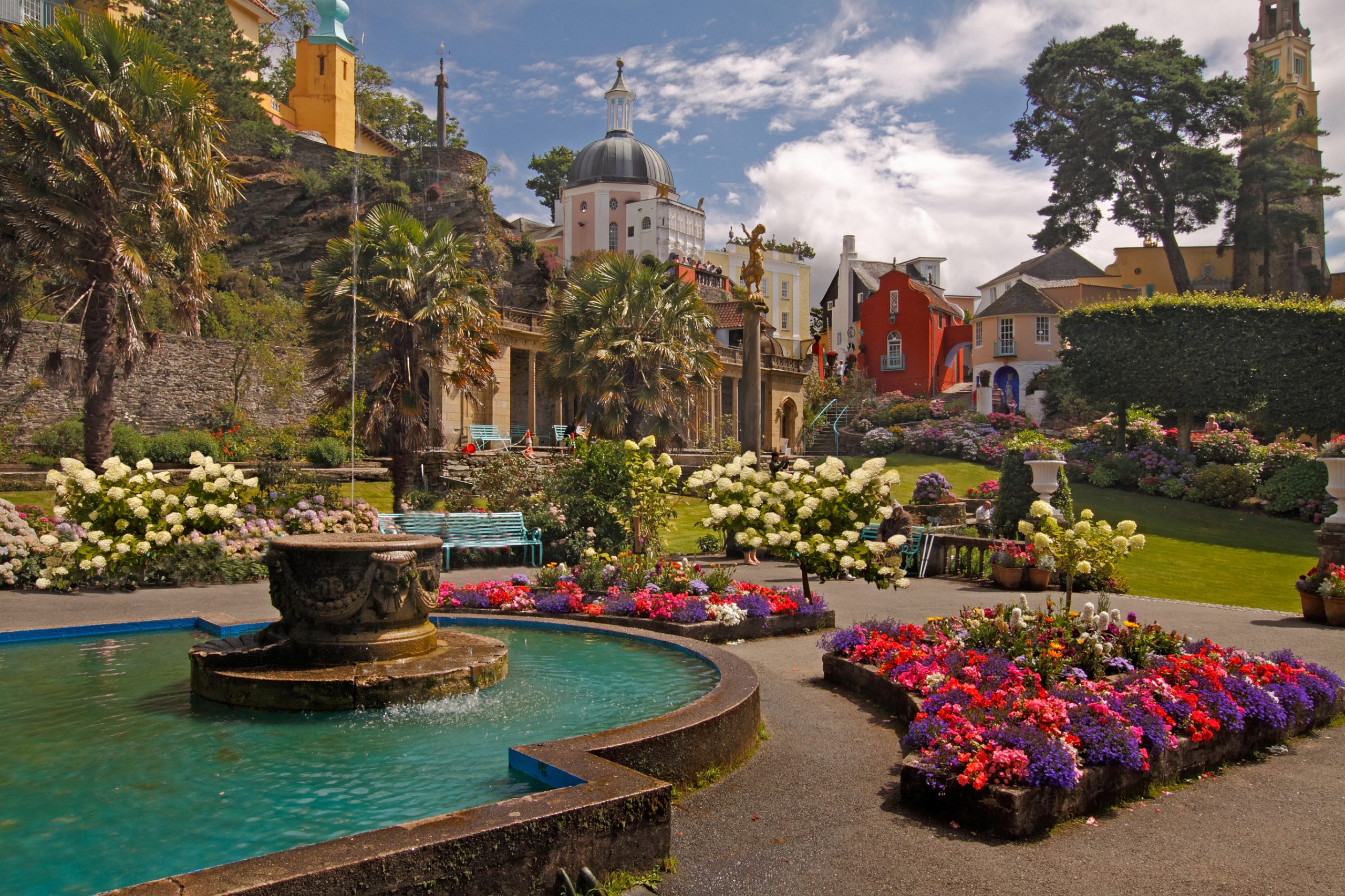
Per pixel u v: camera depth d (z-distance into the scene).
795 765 5.36
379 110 63.16
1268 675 6.43
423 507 22.53
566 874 3.37
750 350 26.09
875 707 6.86
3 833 3.82
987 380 55.19
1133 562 22.08
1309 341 33.34
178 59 18.70
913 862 3.96
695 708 5.23
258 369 31.27
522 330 35.09
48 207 17.00
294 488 17.77
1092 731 4.89
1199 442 35.59
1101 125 53.94
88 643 8.27
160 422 29.02
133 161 17.56
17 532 13.18
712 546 19.94
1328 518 12.06
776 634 10.14
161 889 2.63
